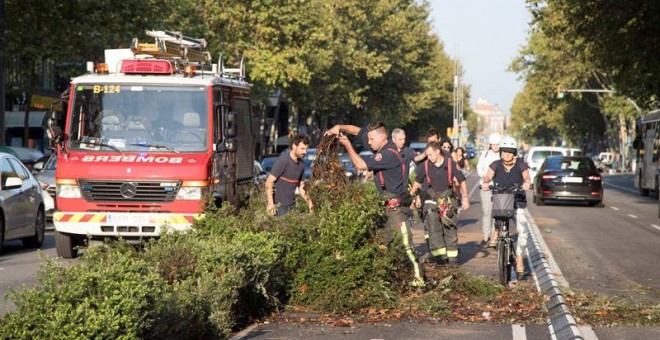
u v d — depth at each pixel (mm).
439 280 13250
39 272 7746
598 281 15312
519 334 10703
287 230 12453
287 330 10867
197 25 41906
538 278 15133
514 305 12531
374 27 68875
